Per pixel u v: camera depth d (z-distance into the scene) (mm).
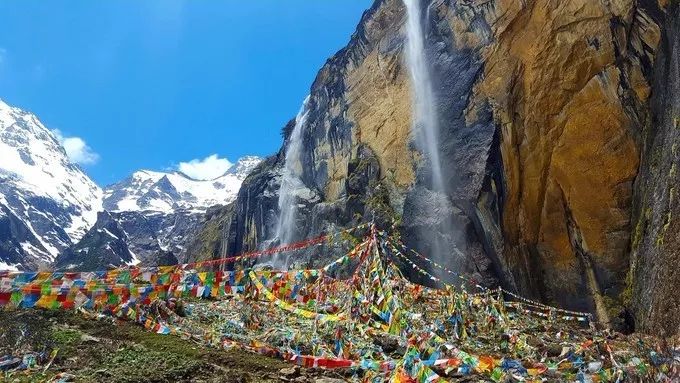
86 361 10602
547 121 27891
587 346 14641
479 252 28078
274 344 13016
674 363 10844
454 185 29812
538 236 27797
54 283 10844
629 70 26094
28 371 9781
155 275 12219
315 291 15961
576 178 26891
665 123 23156
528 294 26906
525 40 28922
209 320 15711
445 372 10406
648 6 25203
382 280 14711
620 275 25094
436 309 17719
